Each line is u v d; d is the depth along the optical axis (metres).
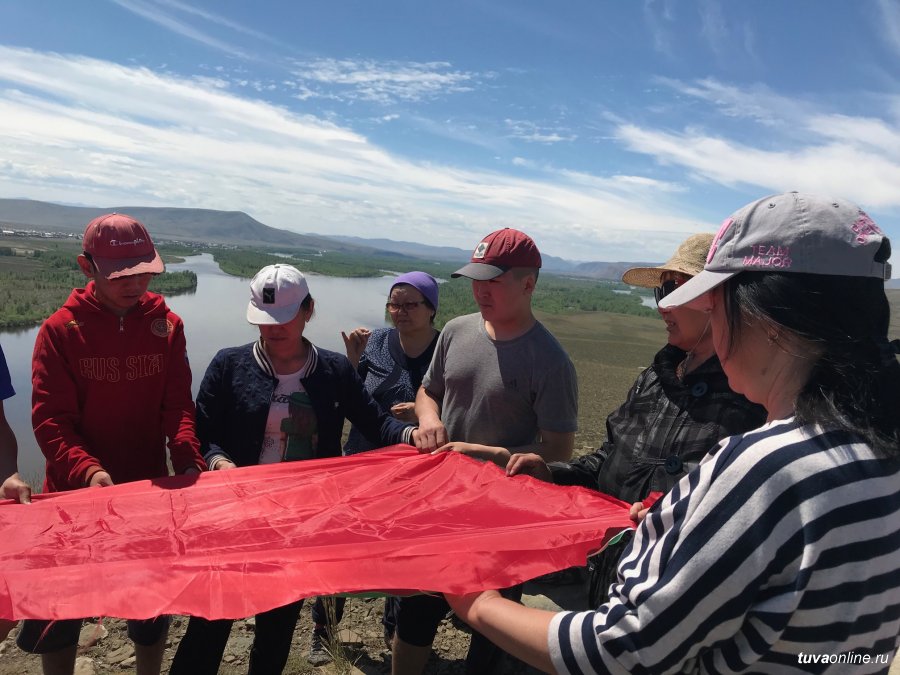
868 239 1.43
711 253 1.59
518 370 3.71
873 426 1.37
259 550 2.40
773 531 1.33
